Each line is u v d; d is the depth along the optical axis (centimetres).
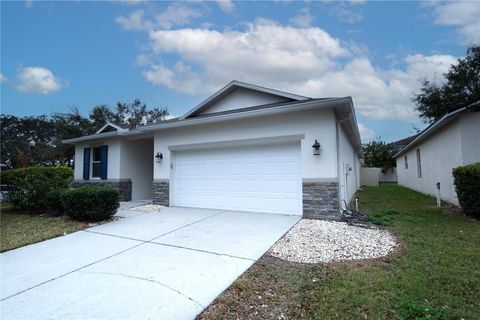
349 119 840
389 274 393
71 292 351
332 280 376
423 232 631
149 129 1053
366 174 2505
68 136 2747
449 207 1004
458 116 983
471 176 794
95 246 546
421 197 1376
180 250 510
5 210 1002
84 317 293
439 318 285
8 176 1223
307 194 777
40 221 792
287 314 298
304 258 464
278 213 837
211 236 600
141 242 566
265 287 359
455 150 1030
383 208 1018
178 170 1045
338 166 788
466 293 341
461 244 537
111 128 1434
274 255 480
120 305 316
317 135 770
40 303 324
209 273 404
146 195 1373
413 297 329
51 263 457
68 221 773
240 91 1127
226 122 919
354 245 529
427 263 437
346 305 313
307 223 712
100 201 759
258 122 860
